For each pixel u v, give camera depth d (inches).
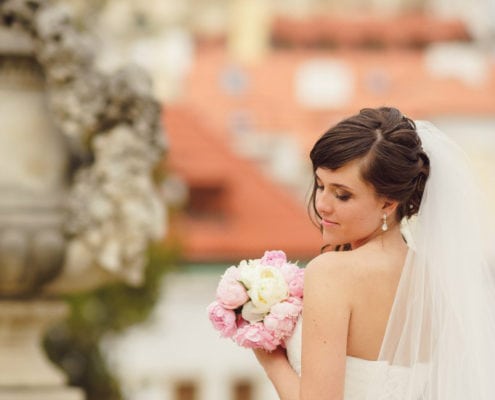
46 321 525.3
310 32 2851.9
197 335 1509.6
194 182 1637.6
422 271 224.8
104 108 519.2
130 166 520.7
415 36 2839.6
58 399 521.0
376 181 221.0
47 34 517.0
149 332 1096.8
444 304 228.8
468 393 229.6
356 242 230.1
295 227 1611.7
